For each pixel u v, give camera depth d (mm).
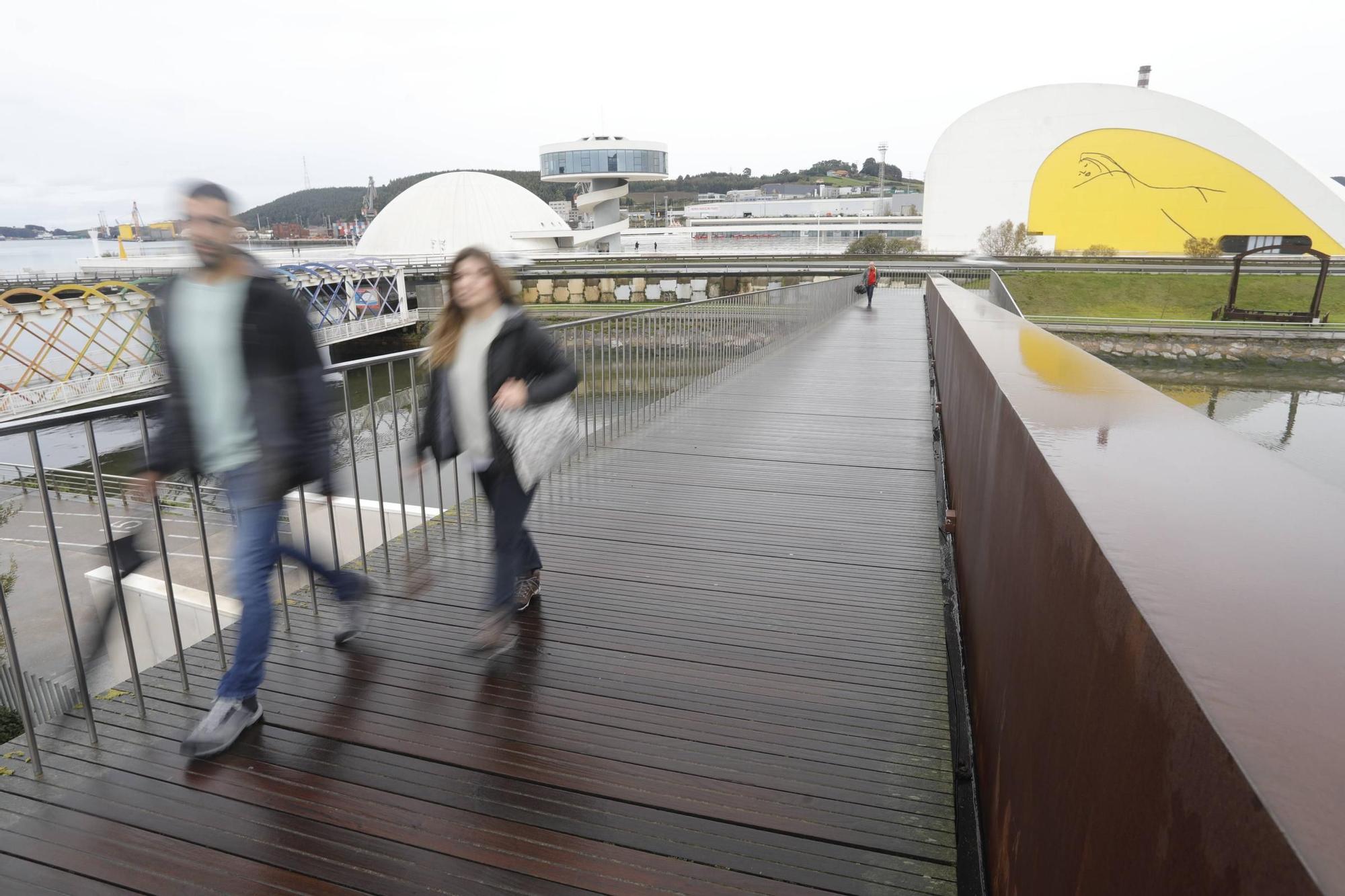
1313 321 48312
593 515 5145
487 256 3006
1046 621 1349
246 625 2621
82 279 47781
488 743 2662
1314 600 715
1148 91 74000
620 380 7934
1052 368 2461
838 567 4270
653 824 2297
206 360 2443
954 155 82625
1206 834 562
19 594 10875
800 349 15305
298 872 2102
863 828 2279
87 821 2279
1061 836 1160
